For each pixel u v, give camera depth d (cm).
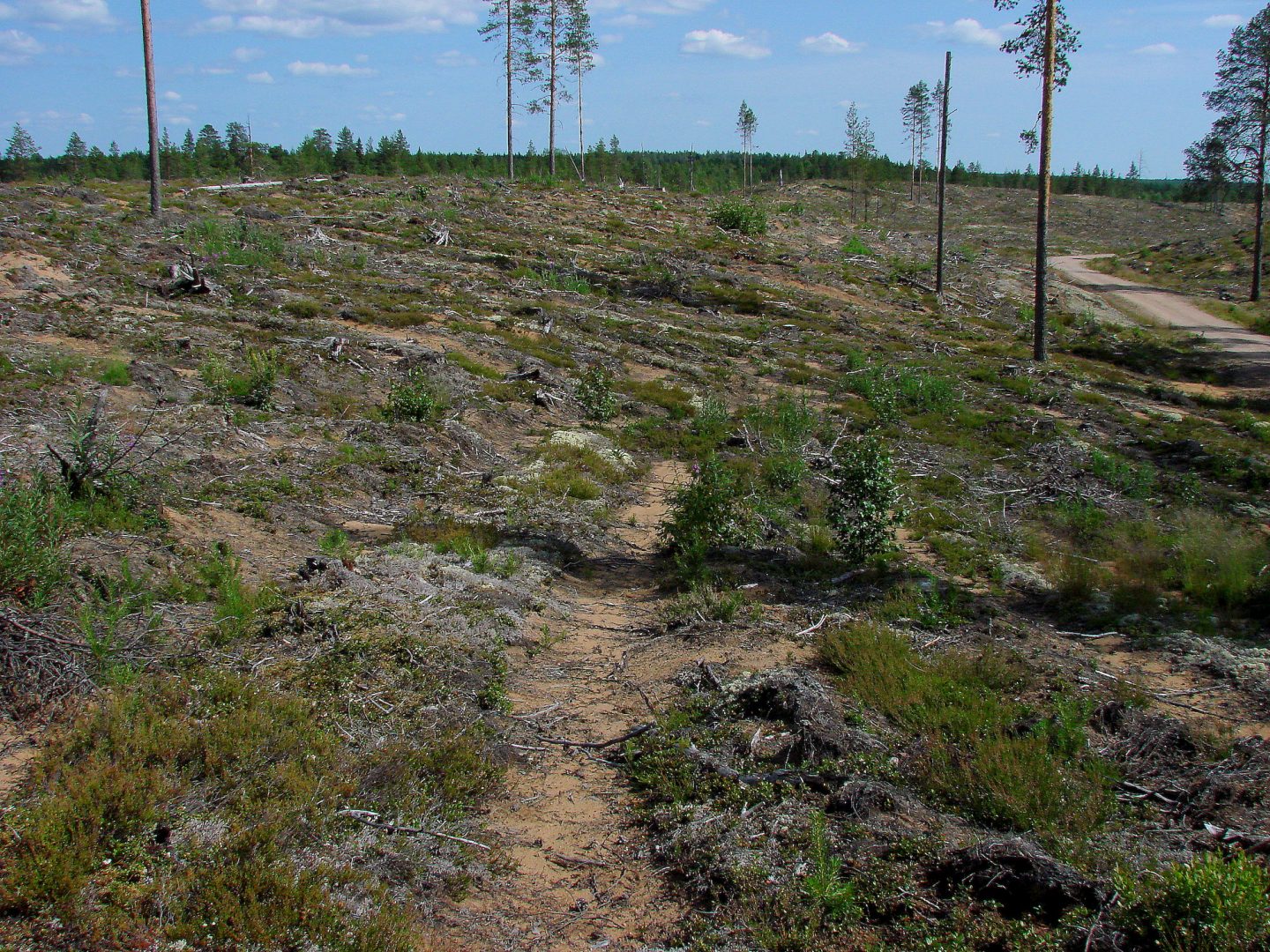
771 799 481
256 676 555
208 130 6694
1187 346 3042
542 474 1238
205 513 818
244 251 2180
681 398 1792
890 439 1557
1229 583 834
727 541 964
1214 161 4319
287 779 449
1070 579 852
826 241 4712
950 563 941
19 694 492
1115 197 10456
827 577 870
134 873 375
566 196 4425
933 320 3016
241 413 1151
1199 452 1555
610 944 388
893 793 475
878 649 649
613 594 861
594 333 2192
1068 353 2794
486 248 2922
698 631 724
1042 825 450
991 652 662
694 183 7788
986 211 8931
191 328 1498
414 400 1323
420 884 411
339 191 3716
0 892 344
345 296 1988
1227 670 666
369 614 653
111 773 419
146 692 511
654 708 603
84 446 756
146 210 2716
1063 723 543
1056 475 1355
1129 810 471
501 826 474
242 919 353
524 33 5019
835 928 385
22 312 1399
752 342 2366
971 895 401
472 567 820
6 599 550
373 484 1064
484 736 545
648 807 493
